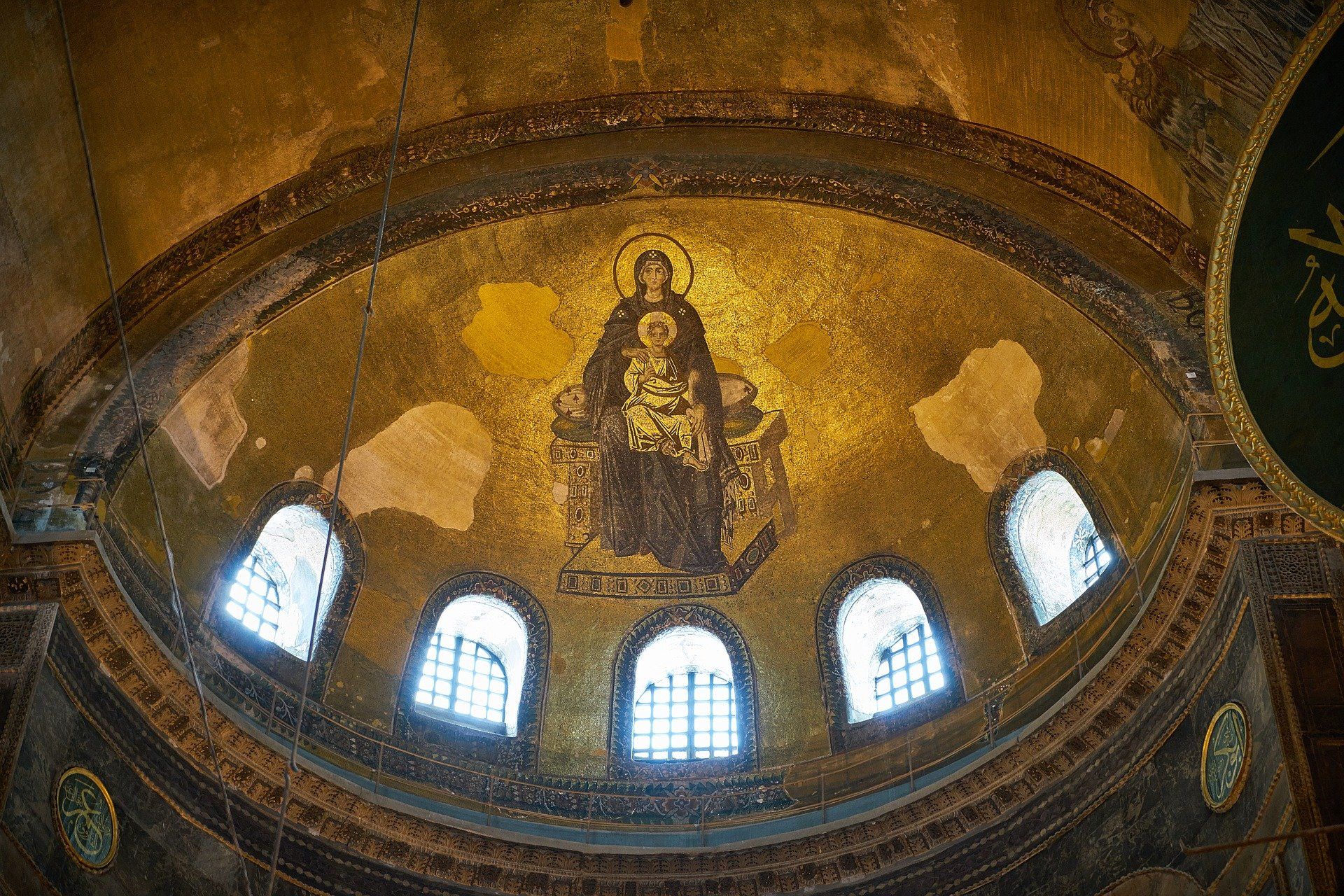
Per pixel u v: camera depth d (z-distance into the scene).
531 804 18.41
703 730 19.36
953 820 16.88
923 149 18.00
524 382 19.61
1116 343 17.03
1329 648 13.96
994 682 17.98
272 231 17.78
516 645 19.72
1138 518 16.86
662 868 17.56
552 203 18.64
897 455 19.34
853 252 18.80
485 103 18.11
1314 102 12.71
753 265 19.25
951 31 16.98
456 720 18.80
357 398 18.75
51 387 16.53
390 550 18.98
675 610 19.78
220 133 17.11
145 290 17.27
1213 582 15.07
